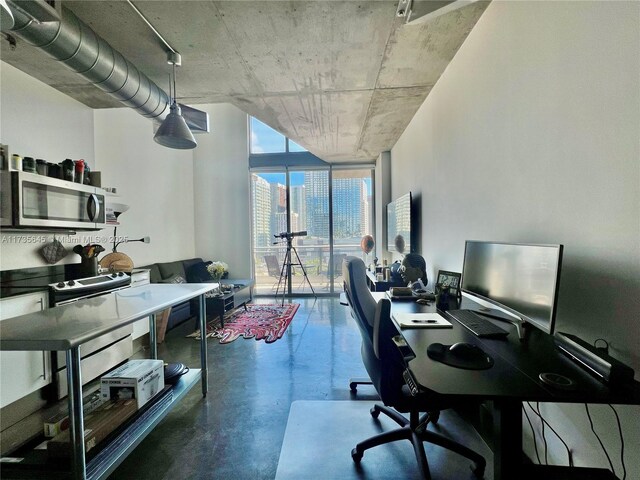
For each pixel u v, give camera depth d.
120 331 2.72
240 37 2.00
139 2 1.68
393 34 1.99
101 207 2.89
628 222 0.94
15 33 1.55
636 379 0.92
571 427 1.19
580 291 1.14
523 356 1.10
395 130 3.97
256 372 2.59
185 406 2.09
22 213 2.09
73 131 2.97
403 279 2.96
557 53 1.23
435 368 1.00
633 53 0.91
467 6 1.76
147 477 1.48
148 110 2.62
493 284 1.49
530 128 1.42
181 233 5.18
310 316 4.30
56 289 2.21
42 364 2.04
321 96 2.92
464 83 2.12
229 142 5.63
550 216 1.29
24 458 1.35
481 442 1.71
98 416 1.51
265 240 5.86
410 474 1.49
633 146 0.92
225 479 1.47
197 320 3.99
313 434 1.78
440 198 2.65
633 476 0.95
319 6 1.72
